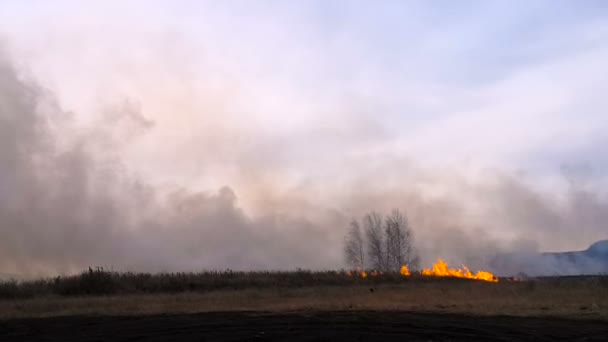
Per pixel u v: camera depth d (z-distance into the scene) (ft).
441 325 60.80
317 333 56.80
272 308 81.56
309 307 82.02
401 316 69.05
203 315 73.82
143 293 130.82
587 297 88.43
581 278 125.18
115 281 138.62
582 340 51.03
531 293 97.66
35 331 61.98
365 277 177.99
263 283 157.17
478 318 66.39
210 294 121.70
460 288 121.29
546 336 53.21
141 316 73.92
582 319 64.23
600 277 123.13
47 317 74.95
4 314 79.61
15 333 60.85
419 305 82.12
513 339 51.83
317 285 157.07
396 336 54.29
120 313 77.87
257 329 60.18
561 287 106.42
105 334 58.70
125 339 55.42
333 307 81.35
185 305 89.56
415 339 52.42
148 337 56.34
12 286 125.90
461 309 75.51
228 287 148.87
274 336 55.47
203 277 160.86
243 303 93.30
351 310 76.84
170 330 60.70
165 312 78.38
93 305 91.71
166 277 155.84
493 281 157.69
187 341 53.52
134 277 151.74
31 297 117.29
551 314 68.64
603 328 57.57
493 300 87.71
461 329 57.82
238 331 59.06
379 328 59.52
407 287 138.41
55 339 56.13
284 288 145.89
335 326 61.41
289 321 66.08
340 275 178.70
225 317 71.00
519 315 68.33
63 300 104.99
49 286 132.36
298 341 52.54
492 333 55.16
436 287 133.49
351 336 54.65
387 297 100.22
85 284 131.13
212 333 58.08
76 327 64.44
